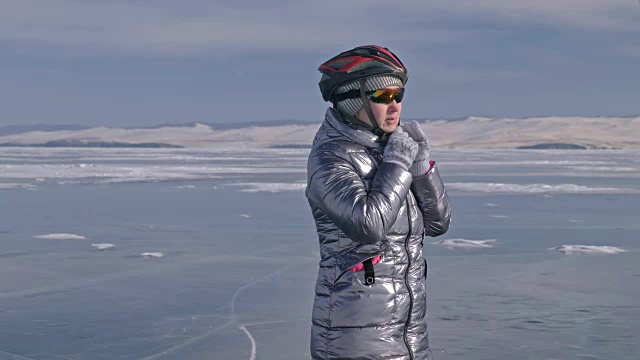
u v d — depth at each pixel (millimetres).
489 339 5520
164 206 16734
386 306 2549
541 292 7238
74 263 8992
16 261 9141
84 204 17250
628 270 8453
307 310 6547
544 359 5000
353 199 2459
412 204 2652
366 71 2553
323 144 2613
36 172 33906
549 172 37344
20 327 5945
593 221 13633
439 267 8680
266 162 54688
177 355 5176
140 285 7645
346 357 2543
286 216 14555
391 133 2650
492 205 16984
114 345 5430
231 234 11758
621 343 5387
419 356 2609
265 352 5246
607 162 58188
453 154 98312
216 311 6508
